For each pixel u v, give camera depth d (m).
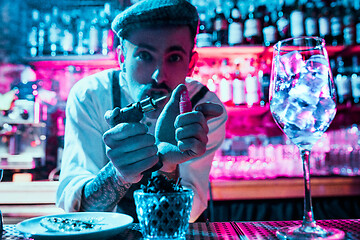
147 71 0.99
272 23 2.97
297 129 0.60
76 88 1.34
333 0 2.97
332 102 0.59
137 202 0.60
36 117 2.64
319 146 2.86
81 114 1.23
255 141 3.11
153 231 0.58
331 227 0.63
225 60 2.92
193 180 1.21
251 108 2.80
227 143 2.99
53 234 0.52
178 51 0.99
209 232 0.63
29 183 2.17
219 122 1.40
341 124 3.18
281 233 0.57
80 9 2.79
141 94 1.01
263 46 2.70
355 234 0.56
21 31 2.76
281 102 0.60
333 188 2.47
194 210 1.17
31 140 2.69
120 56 1.20
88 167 1.12
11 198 2.16
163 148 0.73
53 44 2.76
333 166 2.82
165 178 0.63
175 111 0.74
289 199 2.44
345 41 2.83
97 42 2.64
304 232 0.56
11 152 2.63
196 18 1.04
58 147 2.80
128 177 0.73
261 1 2.96
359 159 2.79
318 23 2.93
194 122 0.70
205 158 1.29
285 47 0.62
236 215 2.40
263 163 2.74
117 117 0.73
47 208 2.16
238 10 2.91
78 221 0.64
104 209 0.86
